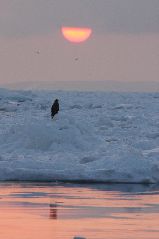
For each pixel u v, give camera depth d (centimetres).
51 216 6178
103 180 8331
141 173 8381
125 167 8450
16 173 8475
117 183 8275
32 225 5806
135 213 6353
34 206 6644
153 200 7056
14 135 10662
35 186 7956
